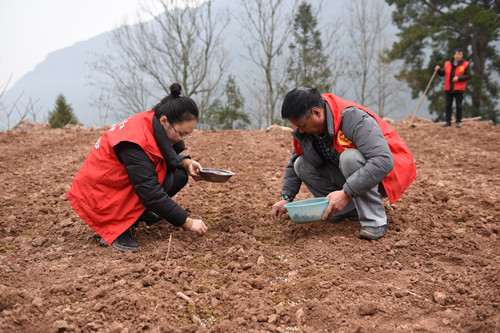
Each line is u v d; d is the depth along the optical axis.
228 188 4.29
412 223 3.08
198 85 24.05
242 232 3.03
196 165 2.94
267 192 4.13
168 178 2.81
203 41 23.44
